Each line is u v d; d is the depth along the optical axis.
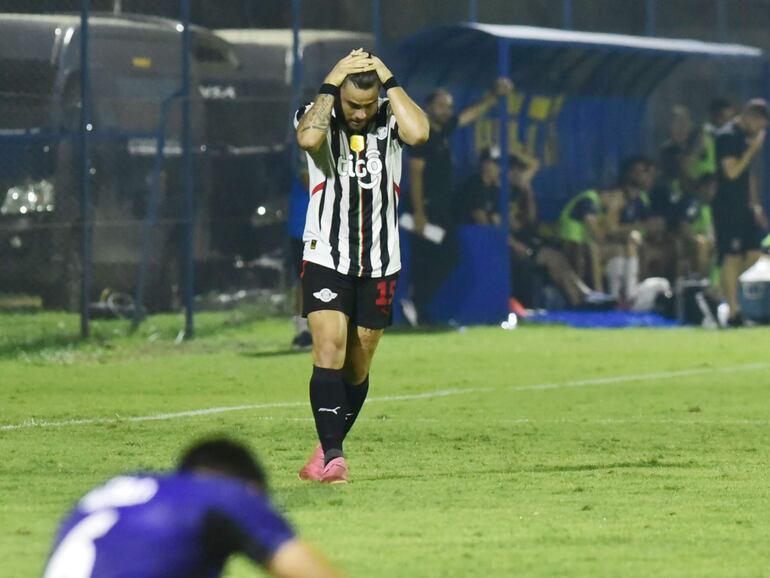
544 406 40.25
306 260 27.27
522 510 24.42
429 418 37.38
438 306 68.44
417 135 26.72
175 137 68.06
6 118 64.31
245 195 69.62
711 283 72.19
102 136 65.19
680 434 34.59
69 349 55.94
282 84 70.69
